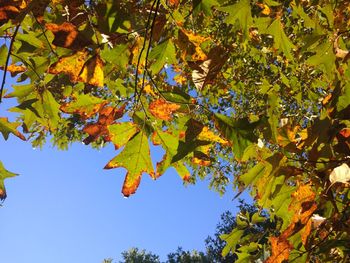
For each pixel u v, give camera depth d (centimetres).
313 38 110
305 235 89
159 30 93
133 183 89
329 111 85
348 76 101
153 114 88
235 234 120
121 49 90
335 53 111
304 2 132
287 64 217
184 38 98
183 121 88
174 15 96
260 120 81
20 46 92
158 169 90
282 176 93
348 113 83
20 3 79
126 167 89
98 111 92
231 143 80
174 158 80
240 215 122
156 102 87
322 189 91
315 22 111
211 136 82
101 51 88
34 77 95
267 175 93
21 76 95
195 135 81
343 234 93
